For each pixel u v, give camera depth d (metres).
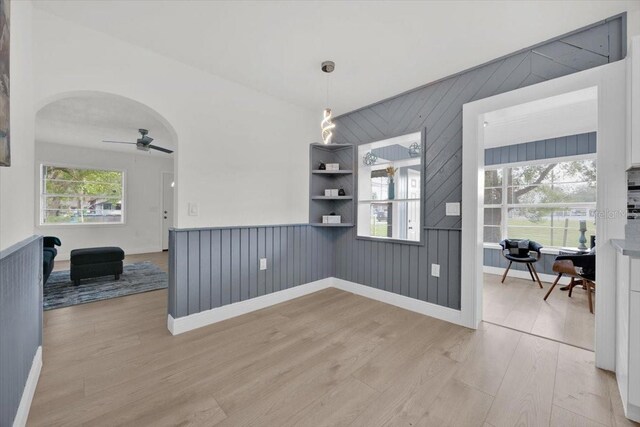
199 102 2.61
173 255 2.47
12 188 1.39
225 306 2.75
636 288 1.41
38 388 1.66
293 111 3.41
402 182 4.82
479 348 2.16
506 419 1.44
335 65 2.52
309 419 1.45
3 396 1.13
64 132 4.80
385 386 1.71
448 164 2.70
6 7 1.12
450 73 2.63
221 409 1.51
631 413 1.42
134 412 1.48
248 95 2.97
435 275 2.79
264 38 2.16
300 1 1.78
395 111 3.14
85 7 1.84
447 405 1.55
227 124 2.81
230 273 2.80
